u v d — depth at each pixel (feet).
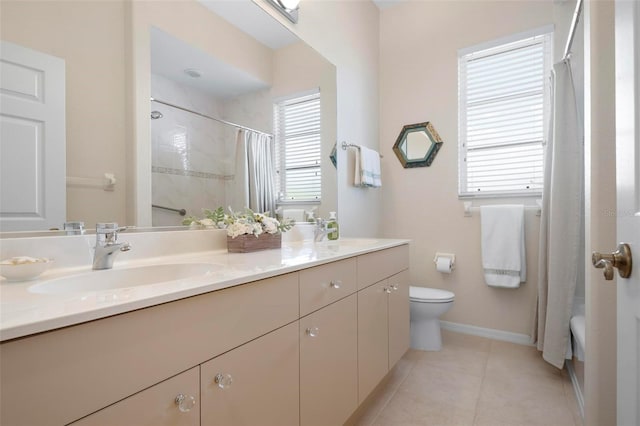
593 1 3.69
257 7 5.81
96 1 3.66
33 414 1.64
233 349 2.78
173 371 2.30
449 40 8.98
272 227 5.21
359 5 9.02
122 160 3.87
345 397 4.47
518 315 8.08
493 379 6.31
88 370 1.86
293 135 6.59
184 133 4.61
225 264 3.59
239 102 5.46
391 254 6.12
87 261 3.40
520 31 8.04
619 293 2.15
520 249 7.79
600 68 3.64
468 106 8.80
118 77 3.85
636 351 1.88
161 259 4.07
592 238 3.66
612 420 3.51
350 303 4.67
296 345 3.55
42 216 3.17
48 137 3.23
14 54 3.01
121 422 2.00
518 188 8.15
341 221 7.88
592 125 3.67
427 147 9.25
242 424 2.85
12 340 1.58
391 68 9.85
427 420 5.11
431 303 7.39
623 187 2.08
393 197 9.77
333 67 7.78
